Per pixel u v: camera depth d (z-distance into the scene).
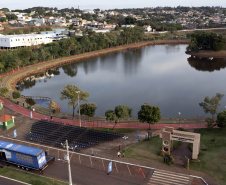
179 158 56.16
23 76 152.25
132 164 53.97
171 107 100.69
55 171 51.94
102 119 85.31
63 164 54.72
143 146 62.66
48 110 93.25
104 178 49.12
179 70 176.00
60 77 158.88
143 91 124.94
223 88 128.38
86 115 80.81
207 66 189.88
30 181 48.25
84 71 175.88
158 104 104.94
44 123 77.06
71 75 164.25
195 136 53.72
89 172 51.34
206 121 71.25
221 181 47.09
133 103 106.69
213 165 52.19
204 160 54.47
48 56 199.62
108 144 64.44
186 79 149.25
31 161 51.19
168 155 56.97
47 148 62.59
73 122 82.00
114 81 146.50
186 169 51.41
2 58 159.25
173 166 52.78
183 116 90.62
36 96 116.44
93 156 57.94
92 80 149.75
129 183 47.38
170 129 57.50
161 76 157.75
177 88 129.62
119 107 72.94
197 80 146.38
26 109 92.75
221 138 63.97
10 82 134.25
